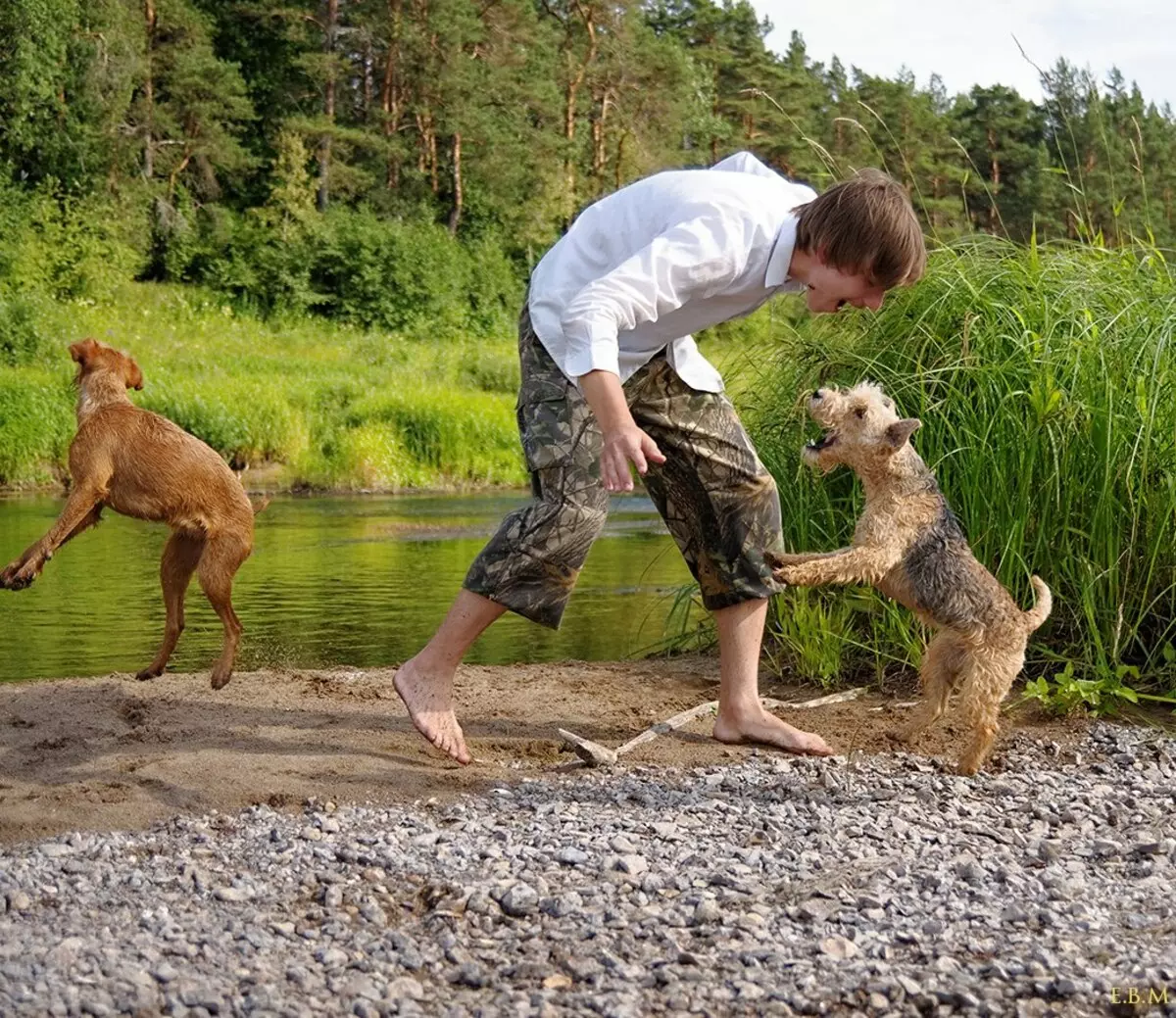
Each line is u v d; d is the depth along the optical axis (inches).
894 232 139.0
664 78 2143.2
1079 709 190.4
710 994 96.6
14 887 114.3
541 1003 94.7
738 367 245.1
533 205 2167.8
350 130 1948.8
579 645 273.6
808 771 161.6
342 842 129.6
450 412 901.8
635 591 362.0
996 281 224.2
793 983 98.6
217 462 181.3
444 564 417.7
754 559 166.9
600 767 162.1
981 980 99.6
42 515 576.4
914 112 1568.7
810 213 141.1
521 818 140.3
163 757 159.9
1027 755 171.6
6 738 169.3
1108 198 255.6
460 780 155.4
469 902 113.4
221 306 1662.2
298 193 1804.9
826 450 163.3
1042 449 203.3
